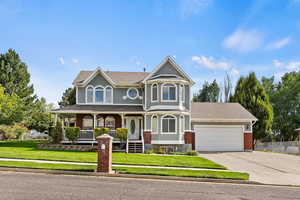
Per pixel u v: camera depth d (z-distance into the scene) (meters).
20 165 11.74
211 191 8.49
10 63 40.31
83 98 25.11
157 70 24.31
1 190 7.63
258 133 32.25
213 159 17.88
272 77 51.59
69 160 13.84
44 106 44.09
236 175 11.19
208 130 24.92
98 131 21.81
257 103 32.72
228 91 53.28
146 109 23.73
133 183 9.38
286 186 10.00
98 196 7.21
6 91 38.69
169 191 8.23
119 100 25.41
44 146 20.72
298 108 44.22
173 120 23.09
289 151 27.50
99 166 11.05
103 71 25.12
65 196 7.11
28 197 6.90
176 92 23.39
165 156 17.89
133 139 24.89
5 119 29.64
